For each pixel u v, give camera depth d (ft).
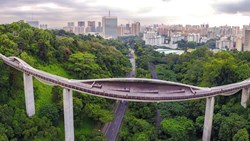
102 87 341.62
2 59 363.97
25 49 469.16
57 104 374.43
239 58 548.31
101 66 562.25
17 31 517.55
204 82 481.87
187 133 363.15
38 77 342.44
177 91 342.64
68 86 325.62
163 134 363.97
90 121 397.19
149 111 417.90
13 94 374.22
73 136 346.54
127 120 393.29
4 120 310.65
